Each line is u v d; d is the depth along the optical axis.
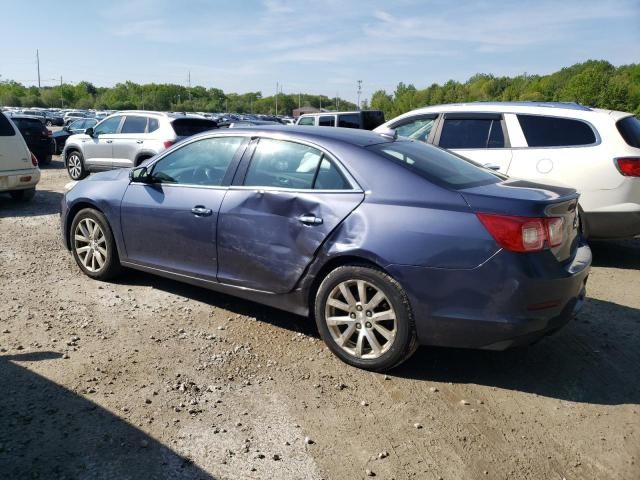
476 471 2.71
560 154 6.20
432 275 3.35
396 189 3.58
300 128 4.25
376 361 3.59
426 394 3.41
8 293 4.86
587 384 3.59
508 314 3.25
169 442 2.82
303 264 3.82
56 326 4.18
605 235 6.12
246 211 4.07
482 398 3.38
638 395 3.47
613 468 2.76
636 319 4.71
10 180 9.16
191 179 4.53
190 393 3.30
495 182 3.90
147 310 4.57
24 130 16.42
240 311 4.62
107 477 2.54
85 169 13.31
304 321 4.46
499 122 6.66
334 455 2.79
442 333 3.40
